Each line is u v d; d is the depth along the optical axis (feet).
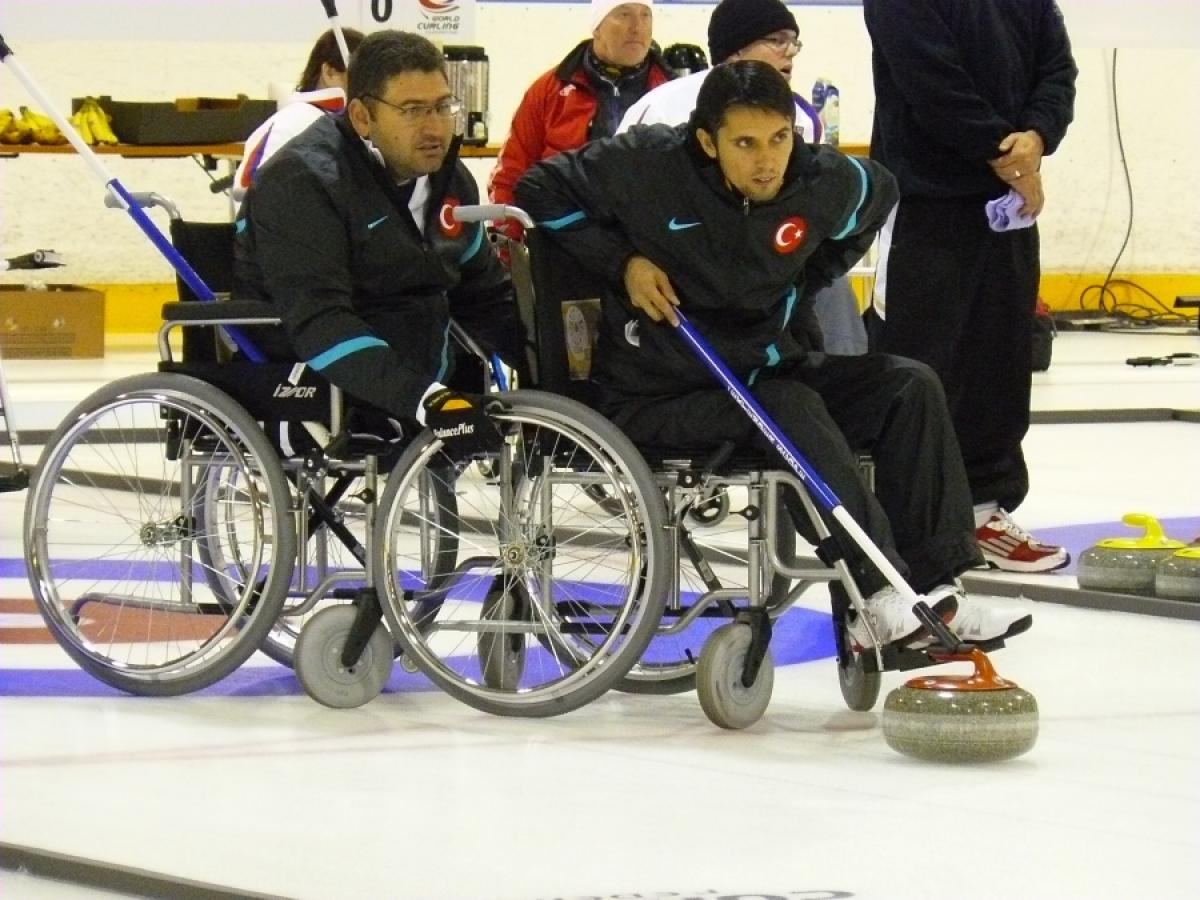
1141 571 41.52
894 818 25.73
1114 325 114.62
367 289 33.06
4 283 95.25
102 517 51.85
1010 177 43.39
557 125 53.42
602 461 30.58
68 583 43.19
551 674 35.50
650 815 25.91
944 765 28.66
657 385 32.53
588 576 43.01
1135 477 61.31
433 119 32.14
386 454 33.42
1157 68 116.16
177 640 37.65
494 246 37.11
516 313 33.40
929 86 43.32
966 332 45.16
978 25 43.96
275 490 32.19
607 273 32.24
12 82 99.55
